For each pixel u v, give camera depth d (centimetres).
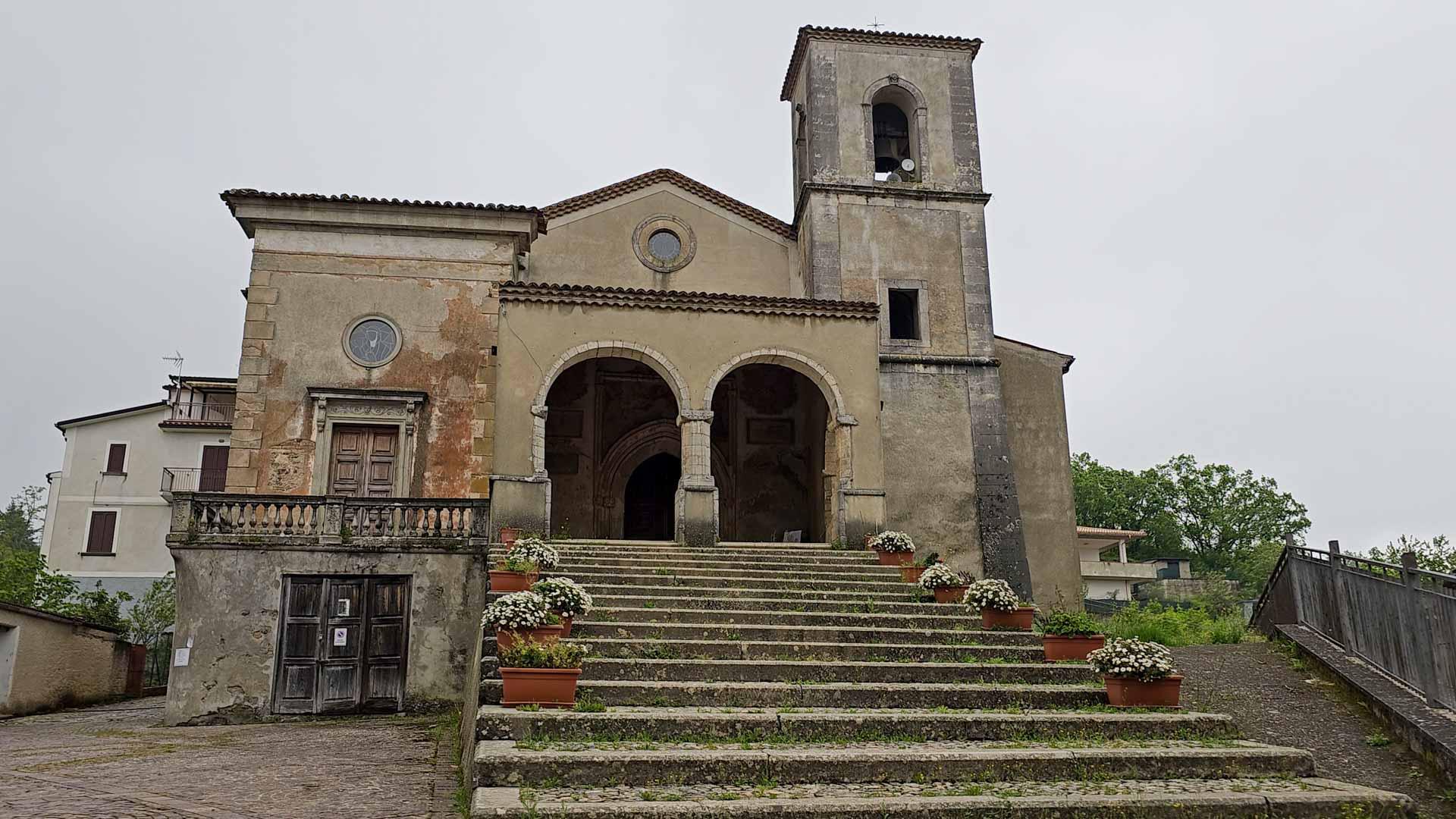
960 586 1476
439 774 900
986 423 2328
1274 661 1277
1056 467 2416
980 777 817
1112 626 1645
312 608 1573
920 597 1488
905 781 805
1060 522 2381
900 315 2502
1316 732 1004
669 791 740
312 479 1861
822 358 2036
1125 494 5928
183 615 1530
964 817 721
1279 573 1468
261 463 1858
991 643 1288
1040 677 1131
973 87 2600
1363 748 955
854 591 1527
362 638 1577
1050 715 962
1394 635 1084
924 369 2338
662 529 2530
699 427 1933
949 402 2328
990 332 2400
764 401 2473
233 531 1575
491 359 1977
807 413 2447
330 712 1538
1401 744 955
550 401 2411
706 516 1883
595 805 679
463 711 1317
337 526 1598
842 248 2406
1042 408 2452
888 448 2266
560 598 1130
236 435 1862
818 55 2556
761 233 2602
